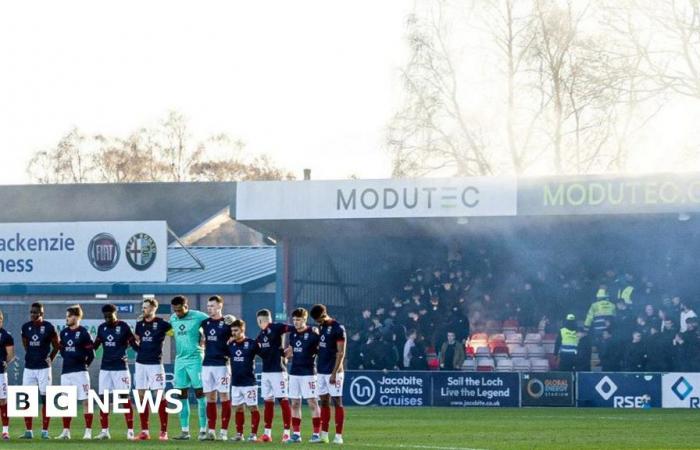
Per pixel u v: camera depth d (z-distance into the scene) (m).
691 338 54.03
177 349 35.31
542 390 52.97
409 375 53.94
